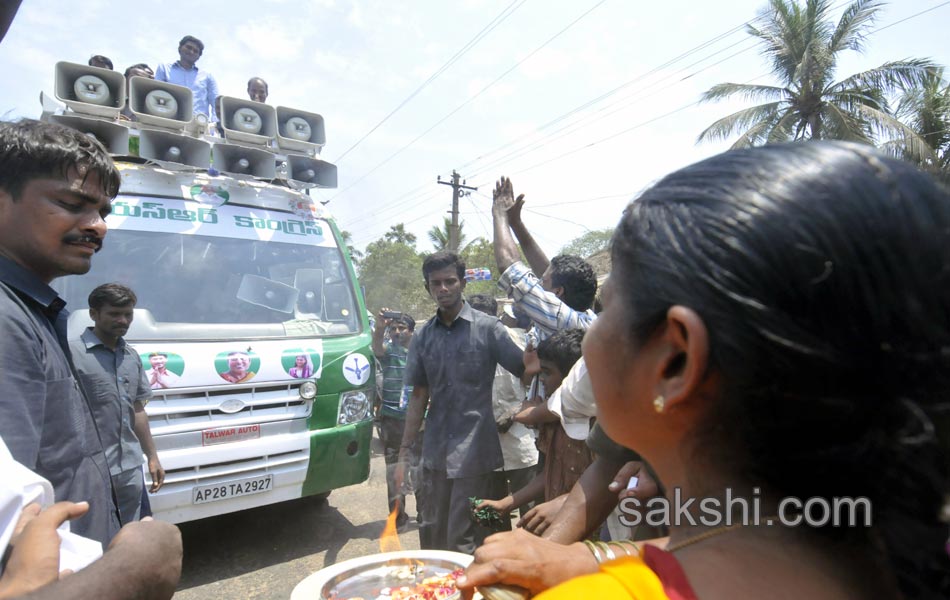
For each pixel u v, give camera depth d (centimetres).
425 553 166
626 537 196
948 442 51
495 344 305
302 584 146
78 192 149
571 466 224
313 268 449
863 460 50
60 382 152
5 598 79
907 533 54
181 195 418
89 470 164
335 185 484
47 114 414
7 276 142
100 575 86
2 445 100
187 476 346
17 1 135
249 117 459
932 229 50
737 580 52
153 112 425
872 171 52
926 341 48
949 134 1389
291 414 386
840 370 48
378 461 619
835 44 1464
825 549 54
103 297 302
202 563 389
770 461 53
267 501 378
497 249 292
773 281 48
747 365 49
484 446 299
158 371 342
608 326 61
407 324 524
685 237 53
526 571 85
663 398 56
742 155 57
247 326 390
